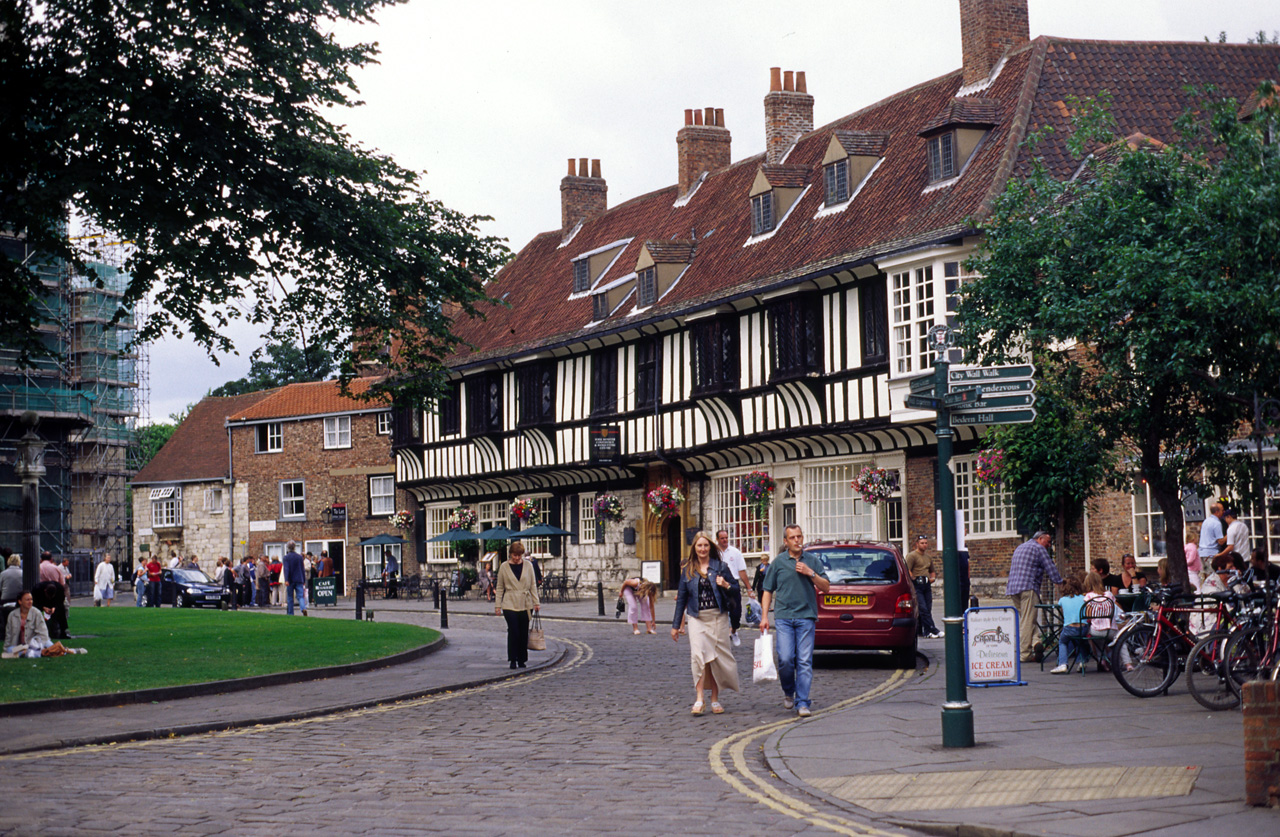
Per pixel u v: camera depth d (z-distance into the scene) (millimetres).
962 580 21250
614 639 23062
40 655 17906
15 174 17781
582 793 8383
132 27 17094
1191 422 15367
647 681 15719
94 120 16031
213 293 18984
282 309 20125
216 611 32344
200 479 54438
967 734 9719
